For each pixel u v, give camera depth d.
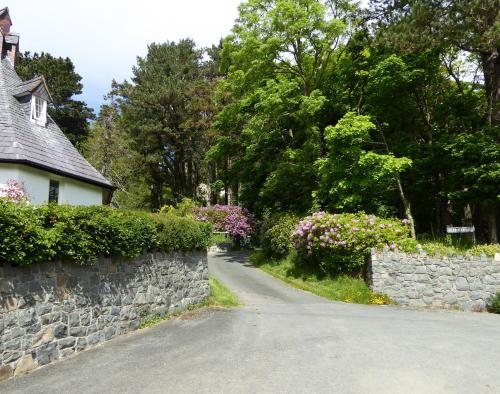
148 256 10.27
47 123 17.75
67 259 7.59
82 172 17.23
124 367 6.69
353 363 6.75
